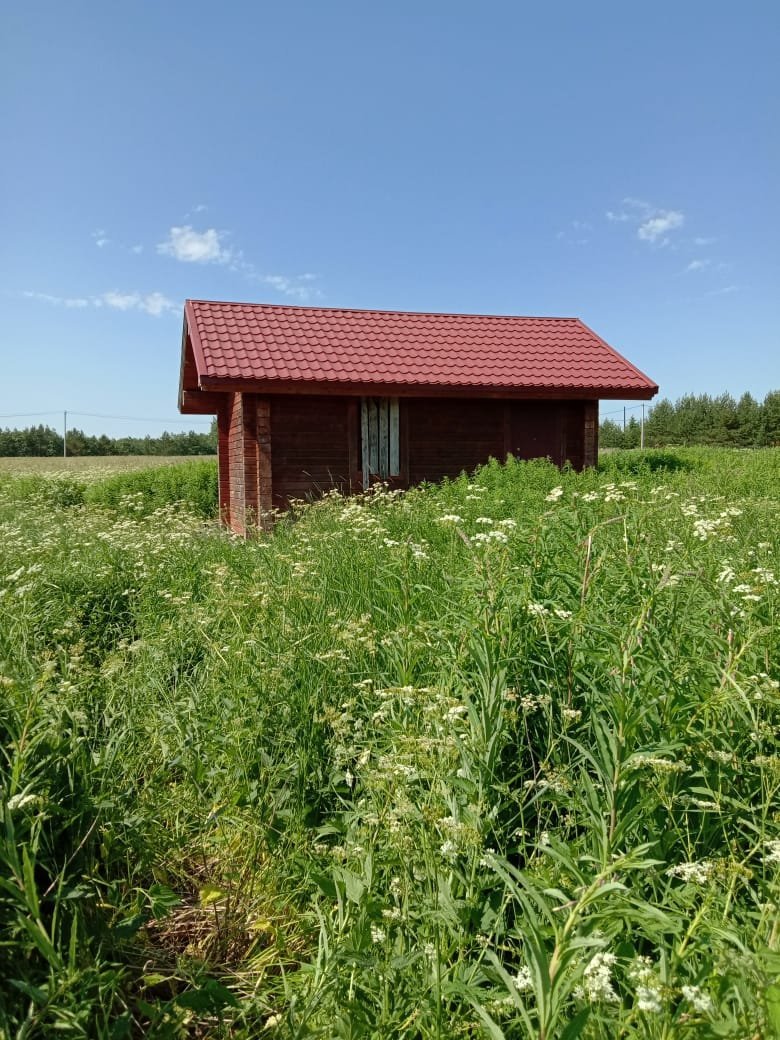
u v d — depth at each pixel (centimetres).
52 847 254
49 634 531
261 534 970
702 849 256
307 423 1320
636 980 183
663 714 279
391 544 587
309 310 1552
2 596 512
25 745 264
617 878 222
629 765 236
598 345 1577
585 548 410
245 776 329
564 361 1480
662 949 186
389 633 405
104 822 276
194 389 1611
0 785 242
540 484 1015
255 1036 220
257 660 388
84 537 937
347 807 320
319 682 370
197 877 312
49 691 334
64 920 236
